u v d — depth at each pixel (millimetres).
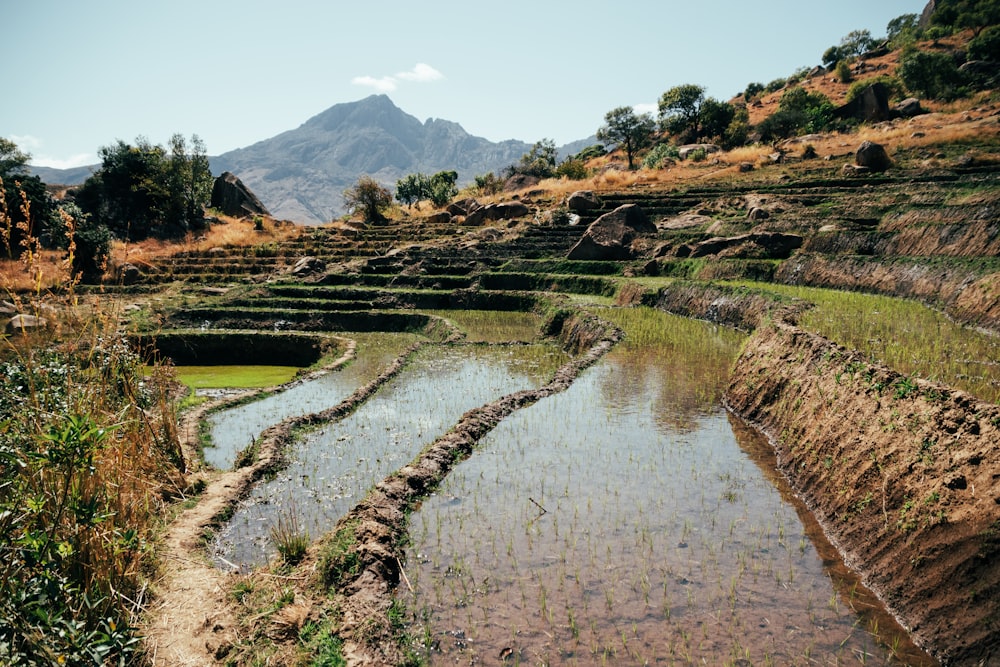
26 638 5059
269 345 27828
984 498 6340
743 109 91688
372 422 15164
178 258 47625
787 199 38969
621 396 15531
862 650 6379
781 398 12273
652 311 27312
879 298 20359
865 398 9203
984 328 14977
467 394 17625
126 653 5887
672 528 8938
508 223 49344
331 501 10609
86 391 8227
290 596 7258
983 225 21703
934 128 54000
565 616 7094
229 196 68875
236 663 6180
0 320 17609
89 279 38844
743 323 22750
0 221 7418
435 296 36156
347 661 6273
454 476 11102
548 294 34406
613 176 59031
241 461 12594
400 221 58781
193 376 23969
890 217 28672
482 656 6488
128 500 7777
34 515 6133
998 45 73312
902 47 95438
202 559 8469
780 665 6227
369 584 7543
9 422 6758
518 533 8969
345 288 37875
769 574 7746
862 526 7930
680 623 6902
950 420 7352
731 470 10859
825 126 70312
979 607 5875
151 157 58281
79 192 55188
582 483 10562
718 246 33375
